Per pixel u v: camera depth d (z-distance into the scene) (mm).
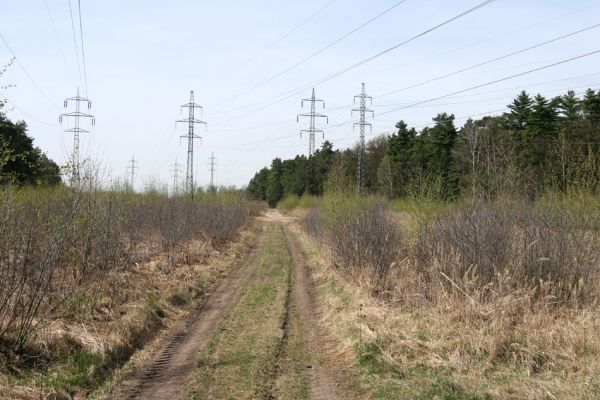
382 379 7395
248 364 8383
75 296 10422
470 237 11500
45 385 6797
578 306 9930
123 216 15141
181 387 7363
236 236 32750
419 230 13531
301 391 7227
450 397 6457
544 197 11961
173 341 9891
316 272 18266
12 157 9781
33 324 8453
